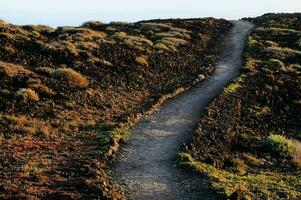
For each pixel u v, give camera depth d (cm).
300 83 4172
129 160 2166
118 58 4553
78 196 1684
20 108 2981
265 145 2655
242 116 3209
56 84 3525
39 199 1648
